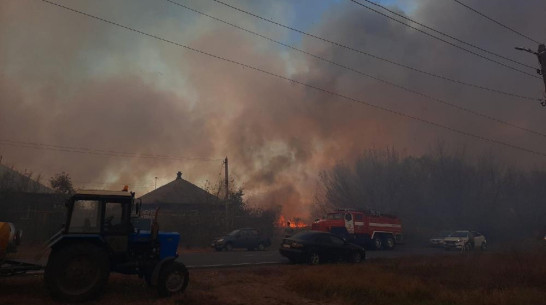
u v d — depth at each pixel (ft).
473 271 54.70
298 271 52.11
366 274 48.70
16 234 37.91
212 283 43.80
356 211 99.25
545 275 51.24
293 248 63.62
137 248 38.42
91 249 34.30
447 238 109.81
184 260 67.62
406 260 67.97
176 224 111.75
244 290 41.22
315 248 63.57
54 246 34.63
